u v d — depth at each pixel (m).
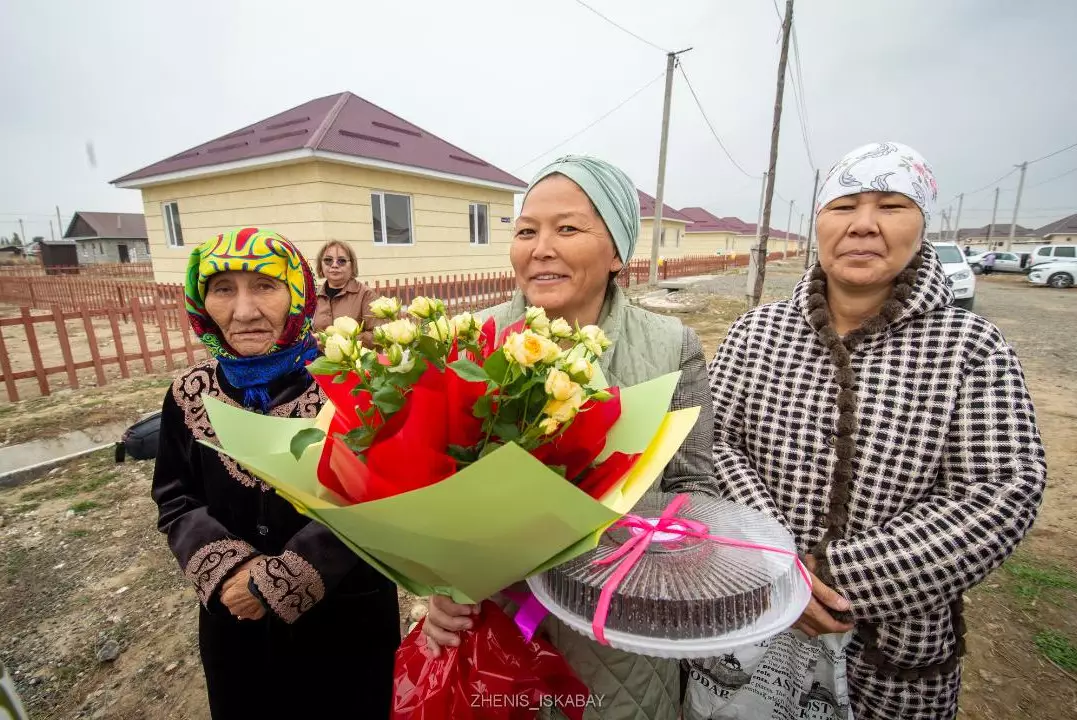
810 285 1.47
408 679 1.08
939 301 1.27
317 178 8.79
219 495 1.33
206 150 11.20
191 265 1.34
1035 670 2.27
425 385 0.80
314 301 1.43
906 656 1.25
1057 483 3.94
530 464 0.65
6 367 5.53
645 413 0.97
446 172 10.68
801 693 1.25
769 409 1.45
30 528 3.22
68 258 23.75
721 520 1.02
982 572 1.09
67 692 2.15
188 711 2.07
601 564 0.88
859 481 1.29
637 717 1.10
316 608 1.37
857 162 1.30
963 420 1.20
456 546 0.79
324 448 0.88
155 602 2.62
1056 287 21.03
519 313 1.34
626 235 1.24
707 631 0.78
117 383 6.39
